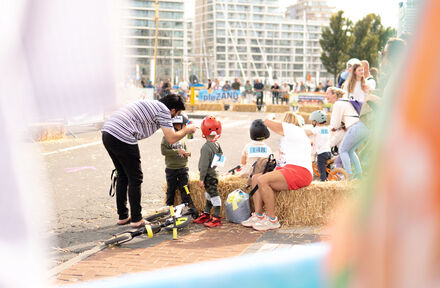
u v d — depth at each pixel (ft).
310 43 550.77
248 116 77.51
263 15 532.73
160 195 22.20
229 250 14.10
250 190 17.19
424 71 0.96
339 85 26.02
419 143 0.96
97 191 22.65
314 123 21.61
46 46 1.50
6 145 1.57
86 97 1.53
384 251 1.02
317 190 16.02
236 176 18.28
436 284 0.97
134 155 15.88
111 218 18.06
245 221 16.47
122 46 1.54
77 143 39.32
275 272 1.54
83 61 1.51
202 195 17.75
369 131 1.14
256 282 1.56
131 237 15.20
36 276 1.72
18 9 1.49
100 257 13.61
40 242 1.73
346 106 20.59
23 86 1.51
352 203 1.10
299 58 549.54
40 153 1.68
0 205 1.65
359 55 166.81
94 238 15.53
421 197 0.97
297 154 16.24
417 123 0.96
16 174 1.63
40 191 1.71
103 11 1.51
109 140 15.58
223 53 506.48
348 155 20.18
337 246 1.12
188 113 82.28
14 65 1.51
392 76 1.03
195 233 15.97
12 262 1.67
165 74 206.59
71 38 1.50
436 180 0.95
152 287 1.75
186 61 196.44
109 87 1.54
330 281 1.15
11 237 1.67
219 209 16.90
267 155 17.07
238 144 41.45
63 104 1.54
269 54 533.96
